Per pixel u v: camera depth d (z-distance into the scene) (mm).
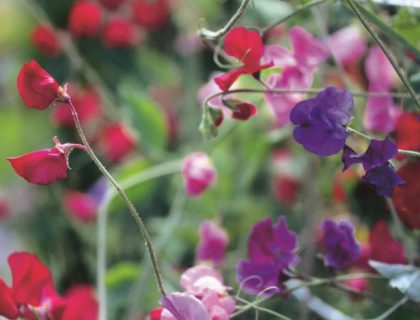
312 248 1277
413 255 1143
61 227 1766
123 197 971
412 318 1153
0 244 2105
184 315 979
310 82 1127
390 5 1155
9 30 2168
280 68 1163
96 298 1403
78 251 1733
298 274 1089
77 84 1947
